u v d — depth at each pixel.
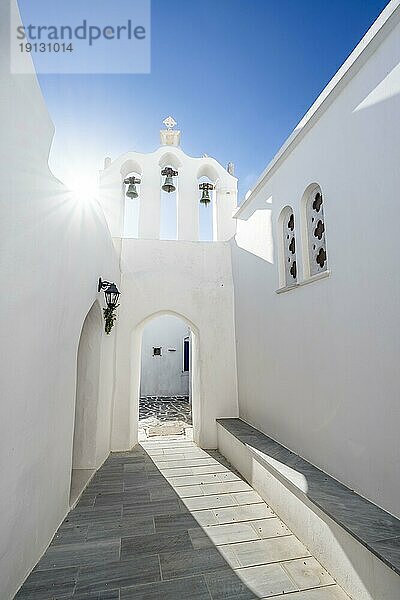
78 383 5.55
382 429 2.86
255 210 6.50
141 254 7.63
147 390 16.91
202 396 7.26
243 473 5.18
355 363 3.27
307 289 4.34
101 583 2.62
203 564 2.89
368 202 3.15
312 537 3.06
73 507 4.02
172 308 7.54
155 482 4.97
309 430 4.18
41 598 2.43
